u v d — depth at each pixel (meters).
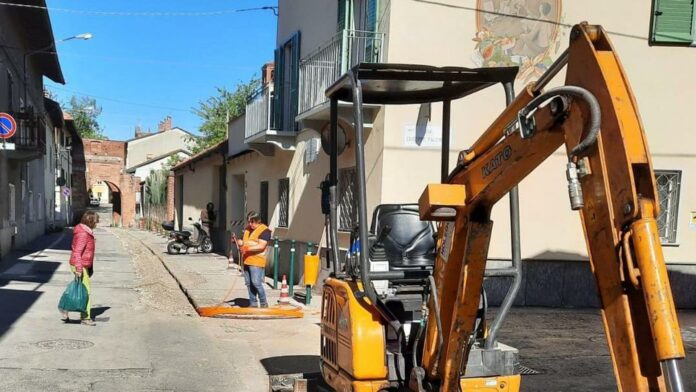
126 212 50.28
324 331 5.37
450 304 3.85
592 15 10.98
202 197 26.50
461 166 3.74
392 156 10.31
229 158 20.75
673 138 11.30
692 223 11.34
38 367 6.79
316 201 12.90
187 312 10.71
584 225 2.52
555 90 2.65
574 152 2.52
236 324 9.66
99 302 11.34
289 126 14.65
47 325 9.02
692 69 11.32
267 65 19.92
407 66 4.46
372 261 5.11
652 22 11.18
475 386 4.32
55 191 36.75
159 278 15.46
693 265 11.32
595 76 2.51
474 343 4.51
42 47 24.11
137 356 7.48
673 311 2.16
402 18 10.42
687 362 7.36
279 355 7.75
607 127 2.43
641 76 11.24
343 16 11.97
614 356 2.38
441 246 4.13
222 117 37.38
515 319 9.99
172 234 22.94
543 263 11.16
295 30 15.19
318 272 12.55
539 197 11.11
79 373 6.64
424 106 10.40
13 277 14.00
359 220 4.39
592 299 11.24
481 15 10.63
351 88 4.83
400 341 4.47
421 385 4.02
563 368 7.25
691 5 11.19
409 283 5.07
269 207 16.91
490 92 10.64
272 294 12.73
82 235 9.14
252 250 10.54
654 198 2.32
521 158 3.10
